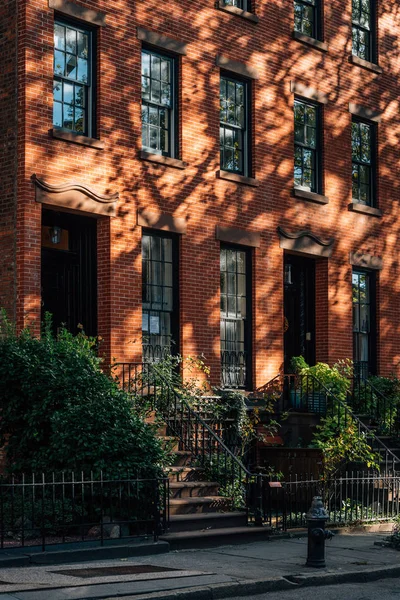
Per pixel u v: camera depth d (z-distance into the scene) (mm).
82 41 16516
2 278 15273
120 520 13070
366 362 22453
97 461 12977
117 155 16703
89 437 13195
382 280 22844
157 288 17531
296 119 20938
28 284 15070
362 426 18953
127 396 14445
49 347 14391
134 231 16875
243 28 19484
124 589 9789
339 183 21703
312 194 20750
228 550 13203
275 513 16609
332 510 16625
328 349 21062
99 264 16562
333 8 21922
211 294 18344
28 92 15281
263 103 19828
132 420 13805
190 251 17969
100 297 16484
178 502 14008
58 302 16766
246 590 10508
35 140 15336
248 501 15000
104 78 16562
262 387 19188
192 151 18188
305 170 21047
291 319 21312
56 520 12672
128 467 13164
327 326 21094
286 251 20391
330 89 21609
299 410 18781
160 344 17500
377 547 13953
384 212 23047
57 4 15828
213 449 15750
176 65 18203
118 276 16500
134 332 16672
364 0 23203
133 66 17125
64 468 13352
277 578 10922
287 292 21266
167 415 15930
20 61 15367
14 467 13945
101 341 16359
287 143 20359
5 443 14719
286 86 20406
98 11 16547
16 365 14141
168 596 9711
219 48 18922
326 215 21250
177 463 15398
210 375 18141
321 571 11562
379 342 22641
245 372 19203
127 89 16984
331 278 21250
